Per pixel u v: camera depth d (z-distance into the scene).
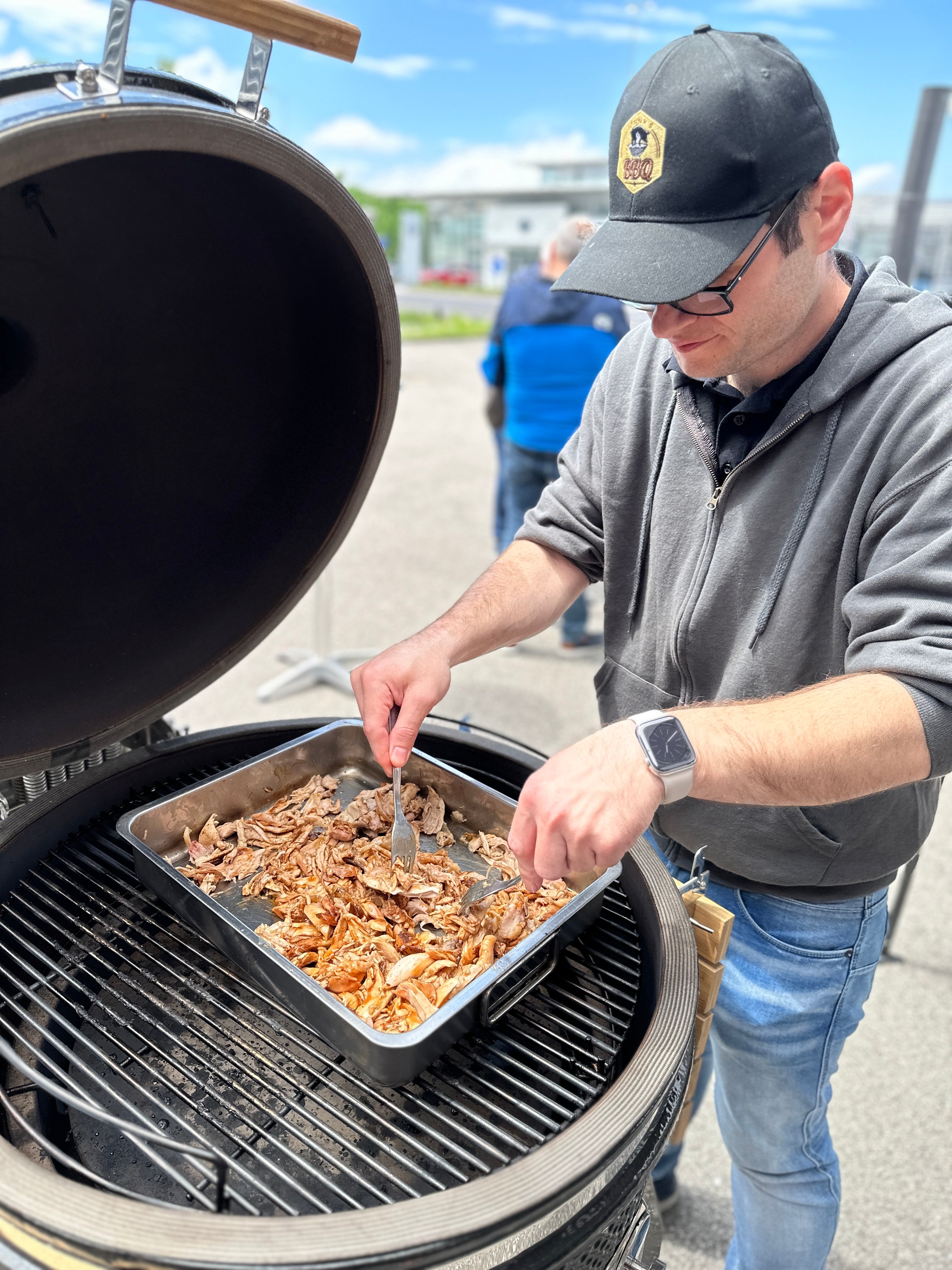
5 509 1.07
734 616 1.17
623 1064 0.98
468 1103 0.97
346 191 0.88
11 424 1.04
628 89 0.96
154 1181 0.89
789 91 0.89
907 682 0.88
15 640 1.09
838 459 1.04
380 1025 0.93
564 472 1.43
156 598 1.21
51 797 1.23
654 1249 1.08
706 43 0.91
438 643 1.23
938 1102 1.98
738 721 0.91
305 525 1.23
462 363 16.34
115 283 0.98
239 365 1.15
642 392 1.26
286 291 1.09
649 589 1.29
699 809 1.24
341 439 1.18
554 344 3.77
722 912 1.09
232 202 0.96
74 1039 1.03
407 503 6.91
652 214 0.93
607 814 0.84
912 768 0.88
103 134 0.70
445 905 1.15
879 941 1.30
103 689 1.14
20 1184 0.70
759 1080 1.33
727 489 1.14
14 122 0.67
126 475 1.16
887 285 1.05
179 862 1.24
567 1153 0.75
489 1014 0.95
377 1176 0.90
